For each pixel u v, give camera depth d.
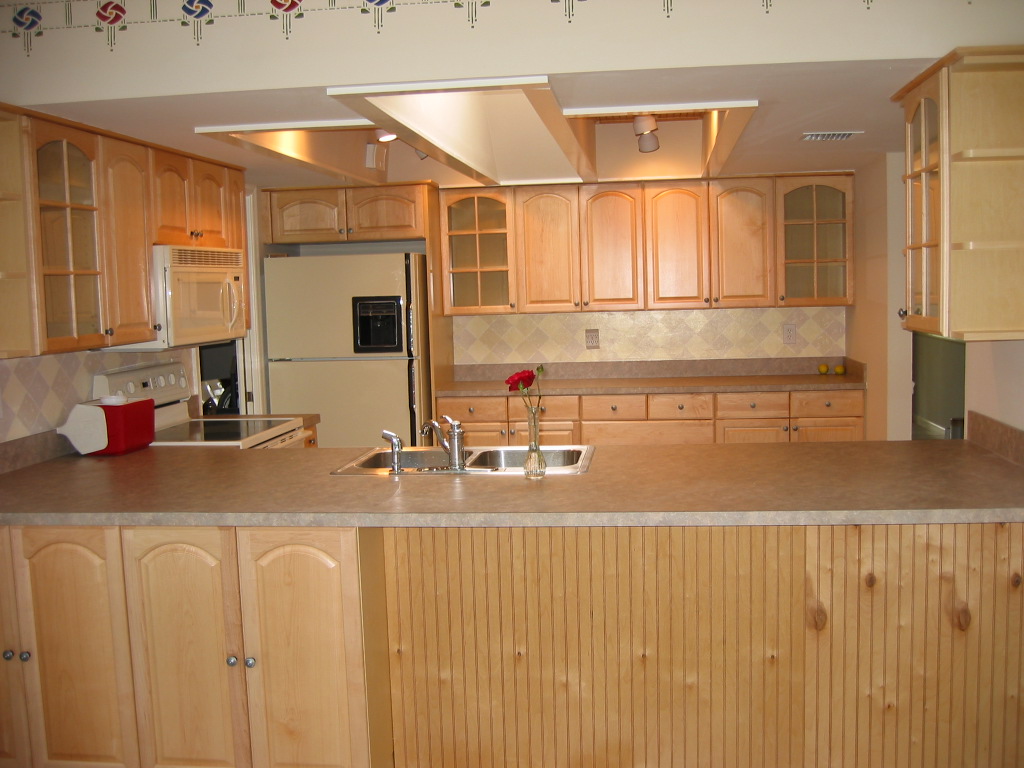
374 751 2.58
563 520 2.38
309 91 2.65
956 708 2.55
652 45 2.51
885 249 4.52
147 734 2.62
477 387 5.33
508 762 2.74
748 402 5.07
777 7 2.48
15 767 2.70
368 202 5.09
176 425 4.09
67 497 2.74
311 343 5.04
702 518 2.35
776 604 2.58
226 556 2.52
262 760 2.58
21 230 2.76
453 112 3.93
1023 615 2.50
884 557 2.53
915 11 2.46
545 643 2.68
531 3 2.54
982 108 2.52
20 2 2.70
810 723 2.61
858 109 3.17
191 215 3.73
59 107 2.77
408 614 2.73
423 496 2.61
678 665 2.64
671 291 5.27
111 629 2.60
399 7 2.57
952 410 4.06
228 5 2.62
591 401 5.17
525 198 5.28
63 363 3.43
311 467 3.10
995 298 2.57
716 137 3.79
